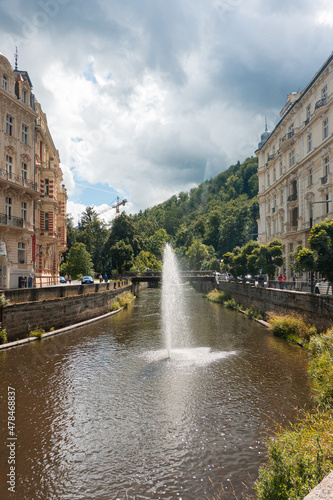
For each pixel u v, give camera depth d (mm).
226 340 17219
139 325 22688
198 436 7504
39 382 11000
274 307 21906
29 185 28734
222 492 5660
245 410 8688
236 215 108938
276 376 11180
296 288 19469
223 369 12164
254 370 11922
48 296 19734
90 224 86375
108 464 6582
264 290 24328
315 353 11938
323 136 27250
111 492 5793
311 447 4977
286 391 9797
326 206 26625
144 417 8500
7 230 25406
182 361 13305
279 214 38031
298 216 32281
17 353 14391
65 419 8438
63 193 45906
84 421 8328
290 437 5523
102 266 81250
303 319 16766
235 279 38000
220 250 106500
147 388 10438
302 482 4156
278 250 25141
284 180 36688
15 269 26766
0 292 15398
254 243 33156
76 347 15945
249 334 18656
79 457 6824
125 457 6797
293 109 33000
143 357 14023
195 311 30859
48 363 13164
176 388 10383
